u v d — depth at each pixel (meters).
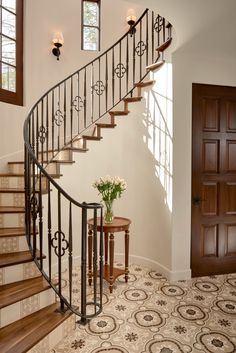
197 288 2.77
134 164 3.37
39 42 4.10
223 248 3.14
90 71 4.50
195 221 3.04
